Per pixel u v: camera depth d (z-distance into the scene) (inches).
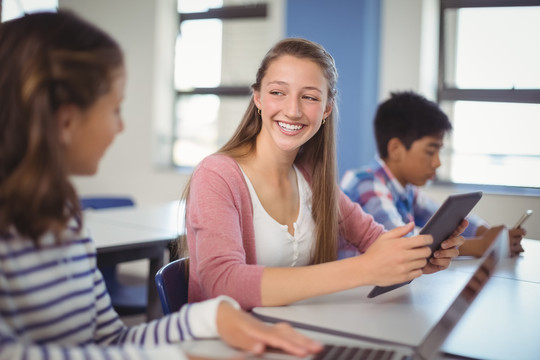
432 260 44.3
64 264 28.2
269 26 150.9
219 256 38.5
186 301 45.4
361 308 36.7
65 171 25.6
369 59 125.6
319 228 50.7
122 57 28.3
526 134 121.0
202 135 160.2
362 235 55.7
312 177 52.1
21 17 26.0
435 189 121.0
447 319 35.3
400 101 72.1
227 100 156.6
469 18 127.1
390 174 72.1
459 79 128.9
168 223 88.2
